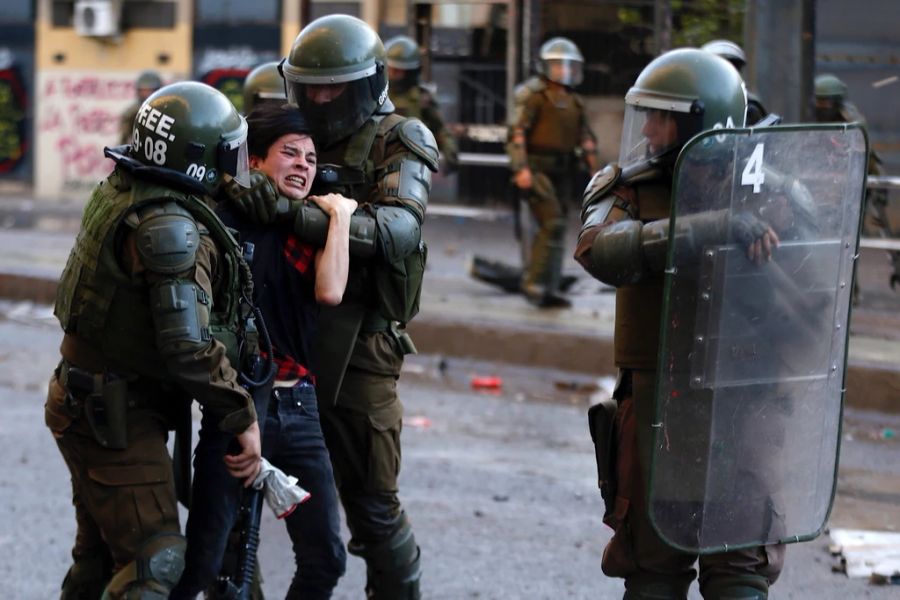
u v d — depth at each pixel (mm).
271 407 5758
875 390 12250
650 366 5445
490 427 11688
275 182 5824
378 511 6410
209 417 5574
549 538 8750
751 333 5285
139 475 5297
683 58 5488
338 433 6316
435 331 14539
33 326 16078
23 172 33469
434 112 16328
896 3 14703
